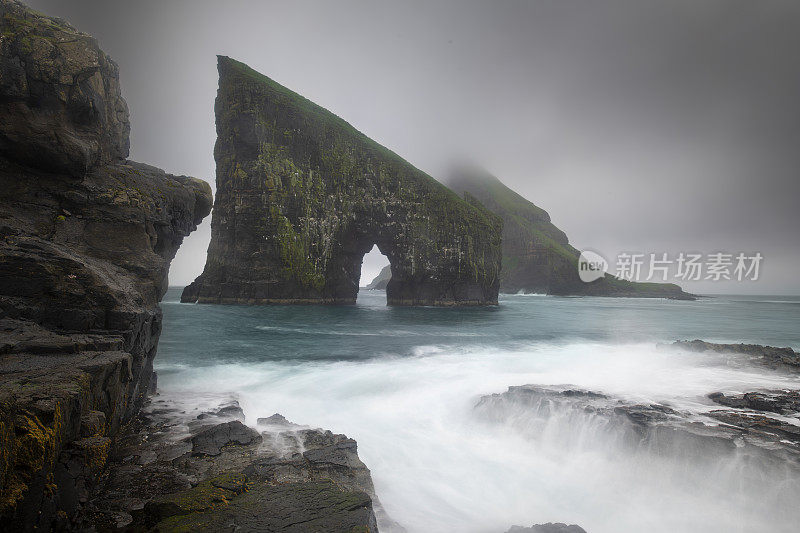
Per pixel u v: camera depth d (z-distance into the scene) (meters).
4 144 11.23
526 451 11.24
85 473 6.41
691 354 22.78
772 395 13.97
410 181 79.94
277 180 68.38
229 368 19.08
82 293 10.07
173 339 28.52
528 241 174.00
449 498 8.81
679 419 11.12
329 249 73.06
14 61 11.20
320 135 74.75
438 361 21.55
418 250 76.81
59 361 8.00
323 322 43.88
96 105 12.88
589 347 26.94
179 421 11.38
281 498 6.70
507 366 20.06
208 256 71.56
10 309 9.22
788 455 8.70
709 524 8.09
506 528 7.73
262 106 70.62
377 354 23.67
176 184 16.22
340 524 5.92
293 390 15.70
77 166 12.20
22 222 11.29
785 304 119.81
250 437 10.02
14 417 5.18
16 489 4.77
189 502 6.45
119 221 13.00
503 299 128.50
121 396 9.54
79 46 12.40
